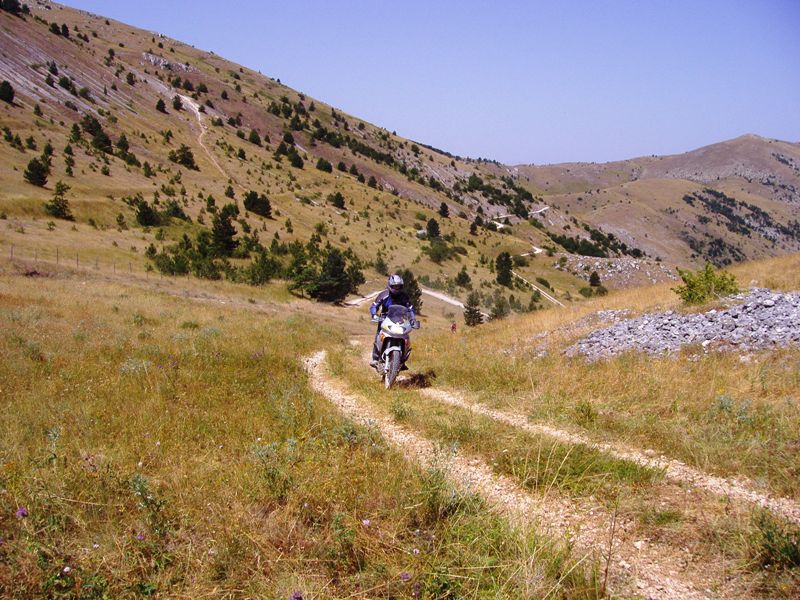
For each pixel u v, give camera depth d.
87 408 6.79
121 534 3.51
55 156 97.88
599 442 5.85
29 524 3.36
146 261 61.22
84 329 14.66
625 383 8.00
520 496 4.59
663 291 18.62
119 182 98.50
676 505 4.20
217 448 5.47
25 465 4.50
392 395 8.78
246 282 65.06
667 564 3.42
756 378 7.35
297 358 12.48
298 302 60.56
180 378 9.02
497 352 12.61
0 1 188.88
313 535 3.56
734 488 4.51
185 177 129.12
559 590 3.08
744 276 19.09
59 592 2.80
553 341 12.90
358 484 4.29
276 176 167.75
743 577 3.20
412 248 138.62
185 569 3.14
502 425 6.60
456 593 3.01
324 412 7.16
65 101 141.12
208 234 81.38
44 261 45.06
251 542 3.41
